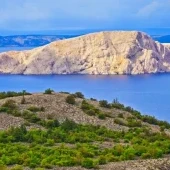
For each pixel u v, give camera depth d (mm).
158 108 159875
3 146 40562
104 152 38062
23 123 50656
